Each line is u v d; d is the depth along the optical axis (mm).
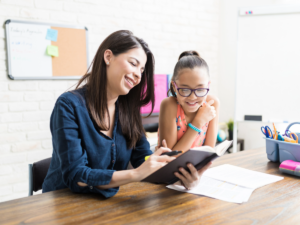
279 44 2549
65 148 849
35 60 2301
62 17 2393
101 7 2578
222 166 1130
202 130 1159
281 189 886
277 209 742
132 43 911
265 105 2654
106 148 974
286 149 1110
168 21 3008
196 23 3229
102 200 800
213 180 963
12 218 686
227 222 668
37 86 2338
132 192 861
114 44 912
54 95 2426
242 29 2701
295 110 2527
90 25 2539
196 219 684
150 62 1037
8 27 2160
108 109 1012
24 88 2283
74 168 832
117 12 2672
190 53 1252
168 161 829
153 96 1094
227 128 3320
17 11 2197
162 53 2996
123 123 1048
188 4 3141
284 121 2580
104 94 944
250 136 3211
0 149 2211
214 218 688
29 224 657
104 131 1021
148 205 766
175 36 3074
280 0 2893
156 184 932
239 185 914
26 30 2236
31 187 1164
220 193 848
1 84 2188
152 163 803
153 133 2721
